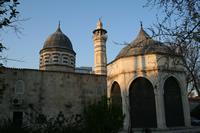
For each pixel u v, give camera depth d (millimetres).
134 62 26750
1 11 10914
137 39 30609
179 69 26203
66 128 13969
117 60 28719
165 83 25641
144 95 25484
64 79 34812
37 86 32406
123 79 26734
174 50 14312
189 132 22547
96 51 52125
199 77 32219
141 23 32906
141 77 26203
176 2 11164
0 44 11148
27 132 13984
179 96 26000
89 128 13164
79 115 34000
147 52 26828
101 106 13625
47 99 32562
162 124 23391
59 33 45312
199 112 42031
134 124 24703
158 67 25125
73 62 44062
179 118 25078
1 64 11586
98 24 54375
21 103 30125
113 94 29500
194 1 11031
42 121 14820
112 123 13109
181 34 11945
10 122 14469
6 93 29984
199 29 11836
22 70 31922
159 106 24031
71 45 45781
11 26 10922
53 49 41656
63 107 33344
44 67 41000
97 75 38000
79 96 35156
